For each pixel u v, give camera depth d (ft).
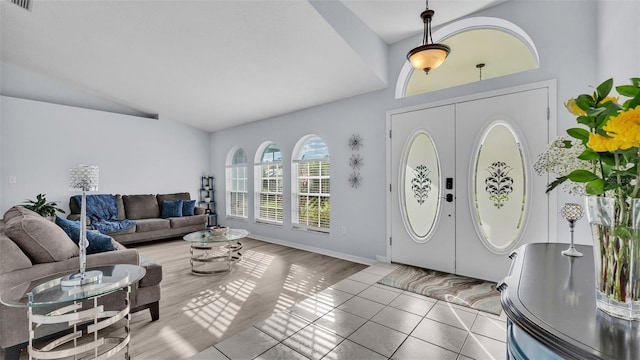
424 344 6.57
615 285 2.59
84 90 17.43
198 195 22.38
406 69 12.23
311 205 15.65
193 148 22.09
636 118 2.14
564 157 3.51
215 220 22.50
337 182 14.08
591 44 8.07
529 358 2.75
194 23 10.01
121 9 9.81
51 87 16.44
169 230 17.69
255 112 17.10
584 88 8.17
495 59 13.44
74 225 8.61
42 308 6.11
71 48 12.64
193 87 14.99
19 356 6.09
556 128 8.62
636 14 5.45
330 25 9.35
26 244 6.38
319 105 14.94
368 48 11.02
